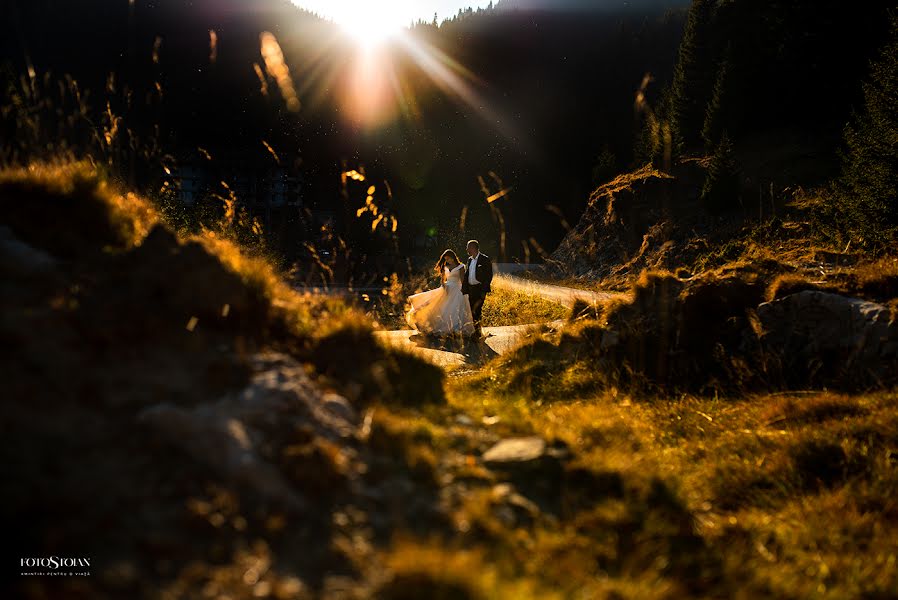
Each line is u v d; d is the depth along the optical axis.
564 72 107.12
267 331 3.83
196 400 2.82
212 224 7.16
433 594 2.03
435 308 11.34
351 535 2.36
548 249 68.81
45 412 2.41
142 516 2.11
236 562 2.04
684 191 35.00
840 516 3.67
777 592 2.86
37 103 4.66
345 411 3.34
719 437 5.12
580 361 7.48
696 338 7.37
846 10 39.34
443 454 3.29
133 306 3.25
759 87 42.62
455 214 67.25
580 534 2.81
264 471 2.48
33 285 3.16
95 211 4.12
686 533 3.18
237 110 37.06
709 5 50.88
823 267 8.80
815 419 5.15
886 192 18.88
